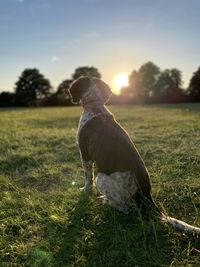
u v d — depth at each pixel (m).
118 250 0.81
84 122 1.07
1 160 1.63
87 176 1.14
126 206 0.96
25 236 0.91
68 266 0.77
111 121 1.03
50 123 3.72
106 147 0.96
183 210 1.02
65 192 1.18
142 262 0.77
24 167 1.55
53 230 0.92
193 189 1.15
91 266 0.77
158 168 1.38
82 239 0.87
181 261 0.76
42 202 1.10
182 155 1.56
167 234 0.86
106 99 1.11
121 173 0.93
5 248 0.85
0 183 1.30
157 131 2.54
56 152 1.82
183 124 3.01
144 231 0.84
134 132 2.52
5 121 4.11
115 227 0.90
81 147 1.09
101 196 1.08
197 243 0.83
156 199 1.08
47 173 1.40
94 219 0.96
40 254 0.81
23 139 2.29
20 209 1.06
